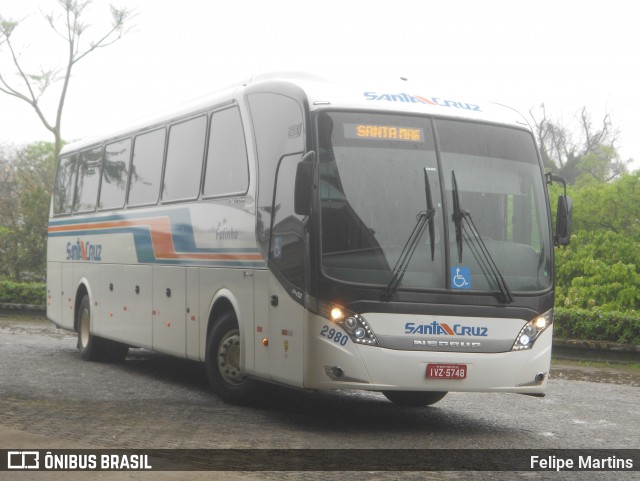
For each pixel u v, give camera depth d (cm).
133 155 1564
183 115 1384
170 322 1367
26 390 1275
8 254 3306
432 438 1016
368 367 992
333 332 994
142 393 1290
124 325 1540
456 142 1079
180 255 1338
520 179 1101
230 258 1188
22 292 2977
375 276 1007
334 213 1012
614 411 1284
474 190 1067
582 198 2786
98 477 746
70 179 1883
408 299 1009
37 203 3306
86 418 1052
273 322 1075
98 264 1669
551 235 1105
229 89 1267
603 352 2000
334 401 1305
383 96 1087
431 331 1013
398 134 1059
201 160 1305
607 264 2447
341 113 1048
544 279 1083
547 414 1234
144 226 1474
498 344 1039
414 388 1005
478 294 1034
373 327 998
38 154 4219
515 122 1133
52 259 1947
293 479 779
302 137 1045
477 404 1315
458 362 1017
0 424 992
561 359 2045
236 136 1210
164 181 1422
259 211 1122
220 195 1232
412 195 1039
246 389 1170
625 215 2742
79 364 1641
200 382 1442
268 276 1090
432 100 1111
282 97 1105
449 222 1043
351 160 1033
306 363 1006
